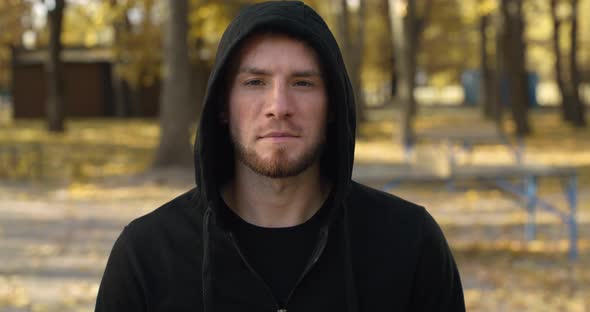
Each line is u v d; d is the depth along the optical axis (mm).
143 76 31172
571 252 7301
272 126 1411
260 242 1476
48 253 7301
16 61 35375
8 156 14508
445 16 38156
